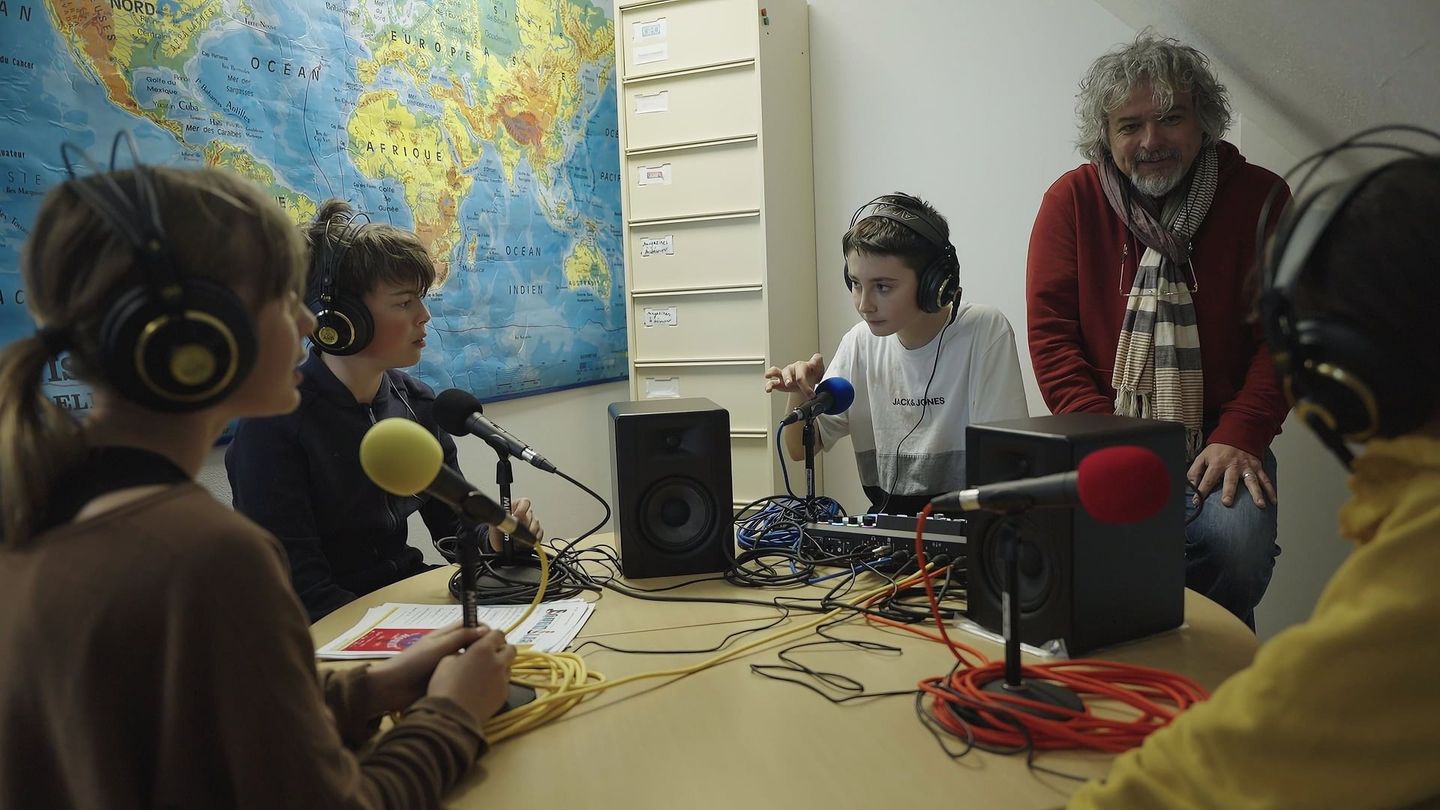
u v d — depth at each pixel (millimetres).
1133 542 1084
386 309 1574
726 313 3061
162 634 613
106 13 1868
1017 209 3113
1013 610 912
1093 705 917
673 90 3029
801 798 770
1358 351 578
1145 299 2012
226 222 680
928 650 1101
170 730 615
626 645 1155
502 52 2908
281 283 721
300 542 1508
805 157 3281
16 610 627
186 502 649
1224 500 1728
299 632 670
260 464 1515
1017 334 3160
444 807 784
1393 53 1621
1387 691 568
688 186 3053
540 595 1108
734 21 2930
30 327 1771
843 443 3473
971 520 1168
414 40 2596
